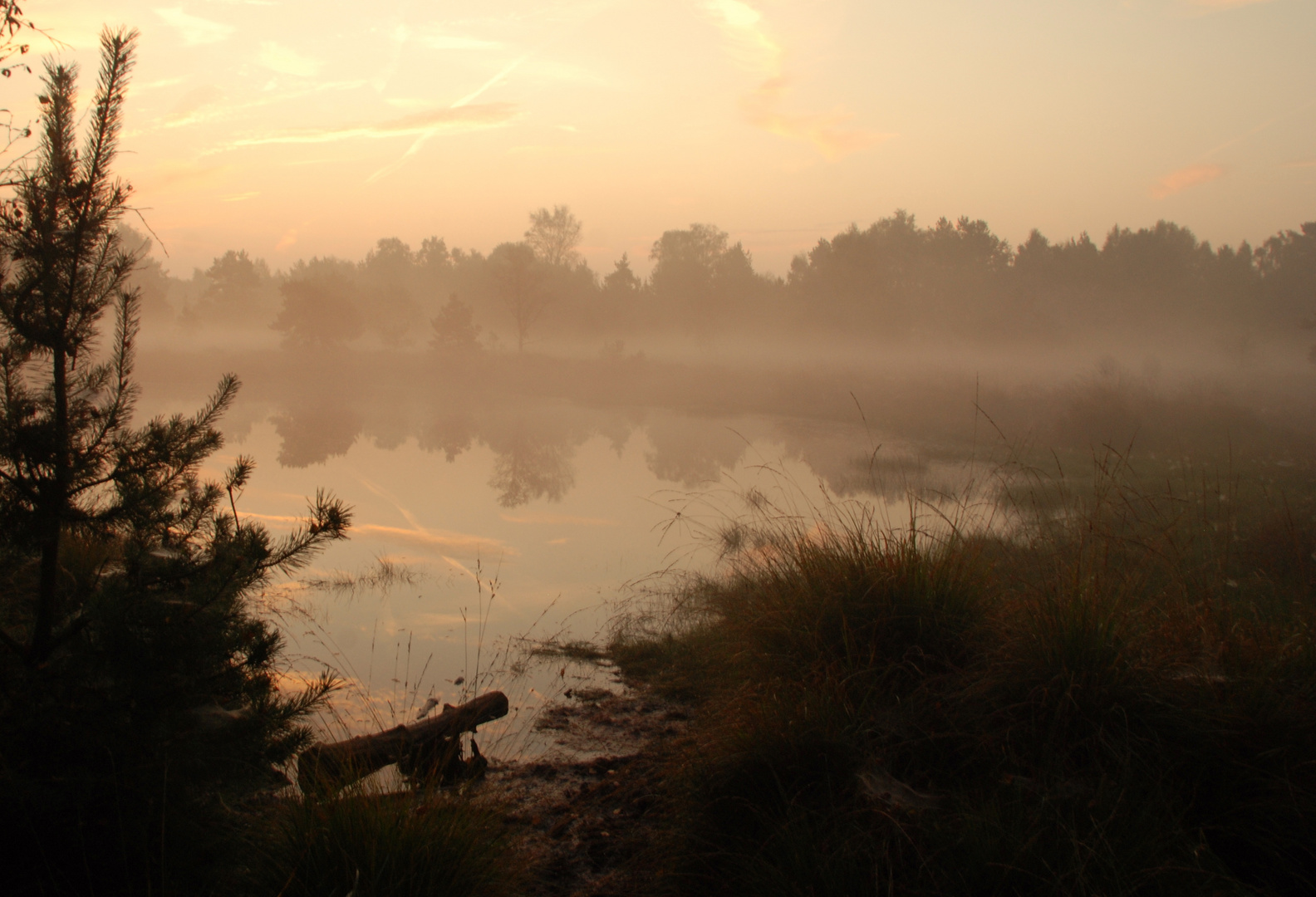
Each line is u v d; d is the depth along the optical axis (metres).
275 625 6.88
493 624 7.01
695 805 3.03
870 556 3.98
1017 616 3.49
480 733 4.68
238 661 2.92
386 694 5.31
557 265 83.94
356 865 2.37
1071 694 2.91
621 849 3.17
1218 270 73.38
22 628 3.14
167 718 2.55
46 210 2.63
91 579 3.19
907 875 2.42
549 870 3.05
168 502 2.87
